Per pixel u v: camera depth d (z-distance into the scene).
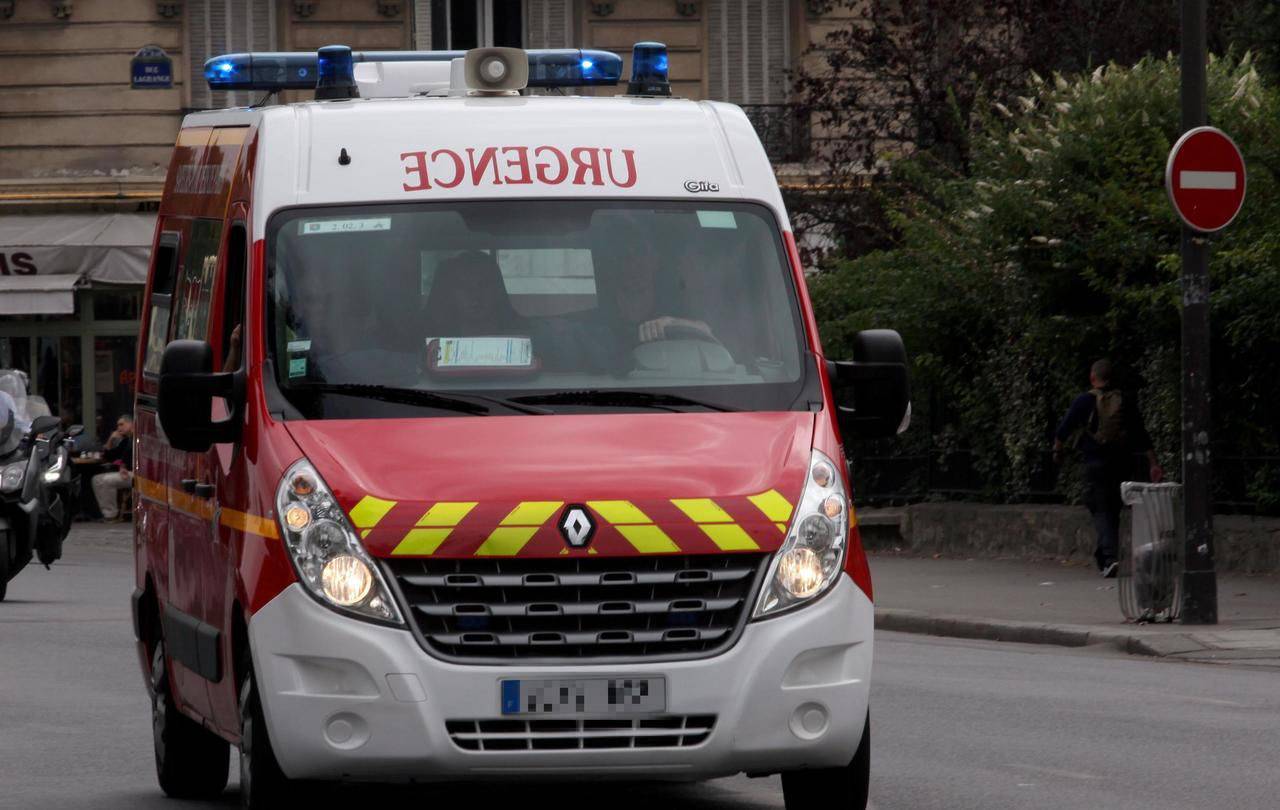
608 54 26.12
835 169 72.88
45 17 88.06
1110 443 49.28
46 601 48.25
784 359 19.12
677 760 16.84
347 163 19.86
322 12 88.12
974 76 67.38
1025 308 54.75
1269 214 47.69
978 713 28.17
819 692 17.06
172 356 18.69
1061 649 37.75
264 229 19.44
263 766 17.56
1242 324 46.28
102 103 87.88
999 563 54.06
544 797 22.47
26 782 23.70
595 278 19.36
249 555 17.50
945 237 57.22
